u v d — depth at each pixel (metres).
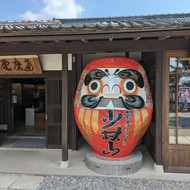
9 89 6.26
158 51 3.33
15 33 2.80
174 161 3.39
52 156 4.25
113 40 3.29
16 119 9.30
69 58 4.68
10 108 6.26
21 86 9.73
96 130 3.27
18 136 6.12
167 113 3.38
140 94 3.45
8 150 4.72
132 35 2.72
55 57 4.71
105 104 3.35
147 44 3.27
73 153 4.45
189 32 2.64
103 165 3.36
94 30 2.66
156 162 3.41
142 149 4.71
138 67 3.63
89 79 3.63
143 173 3.38
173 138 3.41
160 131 3.39
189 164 3.37
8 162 3.91
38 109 8.51
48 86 4.82
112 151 3.42
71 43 3.41
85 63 5.37
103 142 3.35
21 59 4.46
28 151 4.63
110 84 3.41
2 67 4.60
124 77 3.44
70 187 2.95
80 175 3.31
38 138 5.87
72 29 2.68
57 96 4.80
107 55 5.14
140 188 2.89
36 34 2.83
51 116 4.85
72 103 4.70
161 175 3.29
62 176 3.30
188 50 3.29
